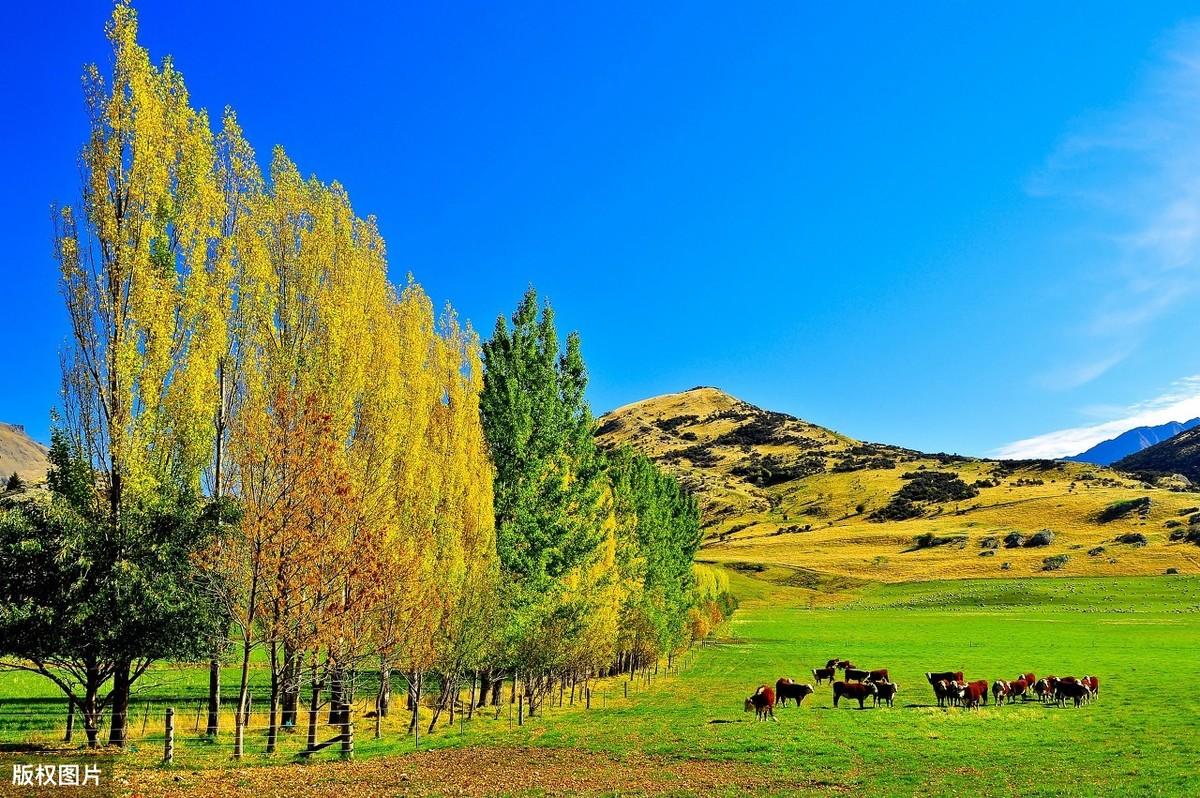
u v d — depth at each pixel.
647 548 58.06
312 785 20.89
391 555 26.44
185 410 25.95
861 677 50.97
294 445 24.05
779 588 166.00
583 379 43.44
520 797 20.62
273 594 23.84
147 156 25.30
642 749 28.31
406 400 31.14
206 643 24.36
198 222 26.86
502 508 36.25
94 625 22.38
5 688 33.78
